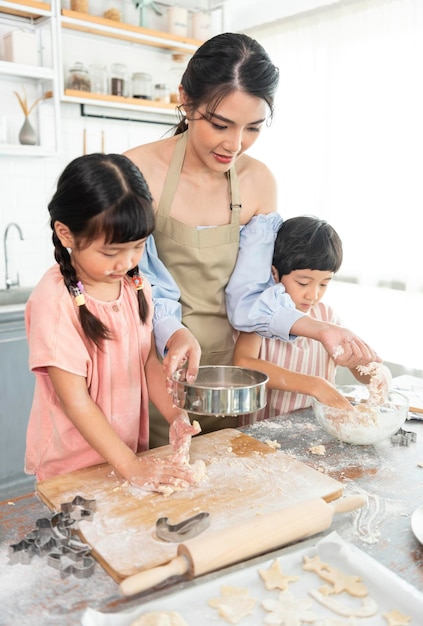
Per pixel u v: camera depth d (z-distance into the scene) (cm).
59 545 86
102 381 124
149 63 361
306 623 73
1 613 74
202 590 77
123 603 77
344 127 326
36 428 130
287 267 155
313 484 106
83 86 314
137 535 89
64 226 109
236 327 156
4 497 267
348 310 336
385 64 304
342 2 318
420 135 295
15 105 304
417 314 303
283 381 143
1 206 313
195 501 100
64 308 116
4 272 318
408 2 291
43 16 294
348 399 144
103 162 106
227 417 165
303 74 346
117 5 338
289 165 359
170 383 115
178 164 146
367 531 94
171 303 141
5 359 260
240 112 120
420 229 299
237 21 383
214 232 149
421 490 108
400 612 74
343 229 333
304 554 85
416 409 148
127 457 108
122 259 110
